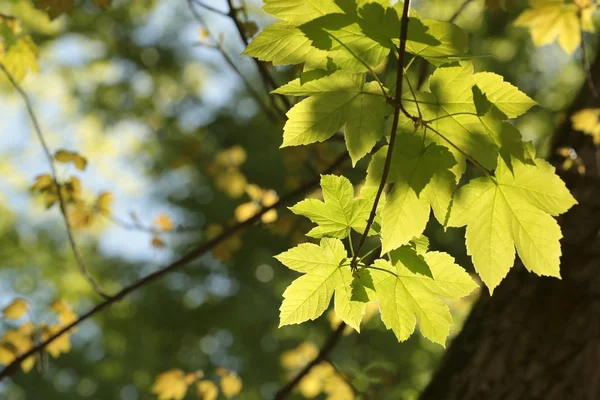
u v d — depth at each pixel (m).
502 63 8.73
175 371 3.60
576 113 3.11
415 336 7.80
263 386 9.37
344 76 1.42
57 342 3.13
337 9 1.33
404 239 1.43
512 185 1.48
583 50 3.17
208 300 9.68
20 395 9.38
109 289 9.80
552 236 1.49
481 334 2.82
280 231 3.96
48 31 7.84
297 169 4.57
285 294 1.51
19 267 9.73
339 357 7.19
